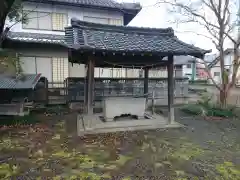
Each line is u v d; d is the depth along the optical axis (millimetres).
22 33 10781
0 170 3488
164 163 3824
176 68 14102
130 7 12227
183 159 4012
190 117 7988
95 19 12344
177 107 10203
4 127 6223
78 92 9500
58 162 3822
